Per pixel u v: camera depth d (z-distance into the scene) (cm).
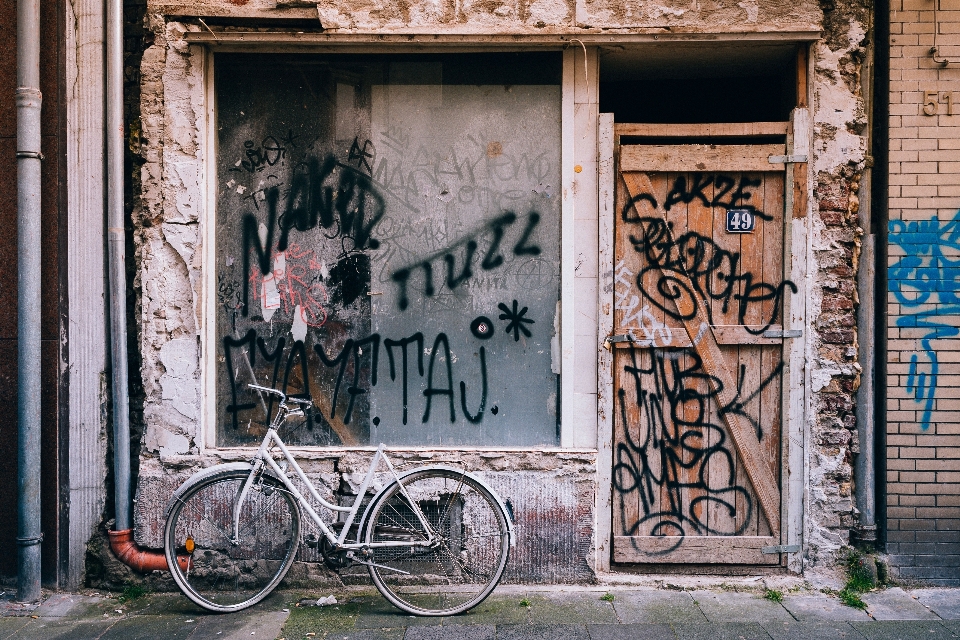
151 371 425
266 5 413
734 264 432
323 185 439
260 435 439
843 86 419
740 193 430
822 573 423
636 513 437
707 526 435
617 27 414
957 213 416
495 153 437
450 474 397
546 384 437
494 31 414
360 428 439
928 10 414
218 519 418
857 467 428
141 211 427
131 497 427
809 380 425
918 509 420
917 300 418
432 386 439
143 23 429
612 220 430
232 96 436
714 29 413
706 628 368
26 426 407
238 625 376
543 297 437
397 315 439
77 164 420
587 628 368
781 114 469
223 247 438
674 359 435
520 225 437
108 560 422
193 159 423
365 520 390
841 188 422
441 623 376
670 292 432
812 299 424
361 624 376
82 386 421
